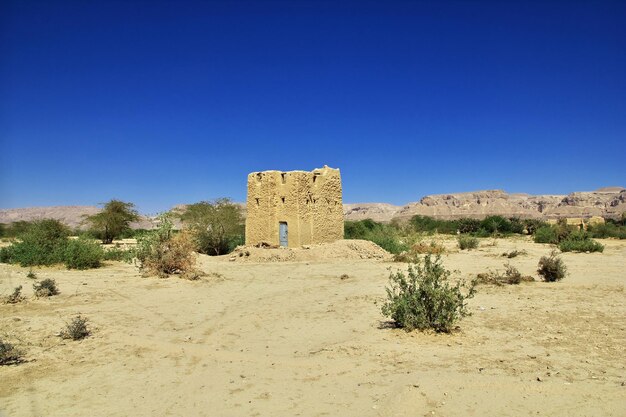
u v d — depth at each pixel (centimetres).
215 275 1845
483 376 666
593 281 1564
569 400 585
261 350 831
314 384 660
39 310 1136
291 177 2784
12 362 758
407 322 929
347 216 17825
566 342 839
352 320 1055
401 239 3469
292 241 2747
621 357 750
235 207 3453
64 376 695
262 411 571
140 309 1183
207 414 564
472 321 1008
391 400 590
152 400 606
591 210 14388
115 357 788
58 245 2202
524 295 1316
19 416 552
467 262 2270
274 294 1427
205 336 930
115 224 4294
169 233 1877
